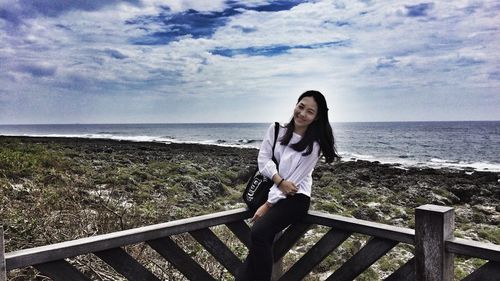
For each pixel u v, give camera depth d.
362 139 80.31
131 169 17.92
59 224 5.09
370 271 7.17
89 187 9.11
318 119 2.86
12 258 1.95
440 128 136.12
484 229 12.26
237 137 94.81
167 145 48.06
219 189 15.47
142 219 6.21
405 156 45.78
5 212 5.17
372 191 18.25
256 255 2.75
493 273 2.12
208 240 2.94
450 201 17.09
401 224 12.38
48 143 37.12
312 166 2.85
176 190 13.77
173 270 4.23
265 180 2.99
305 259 3.01
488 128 132.25
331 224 2.82
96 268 4.04
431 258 2.28
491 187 20.05
